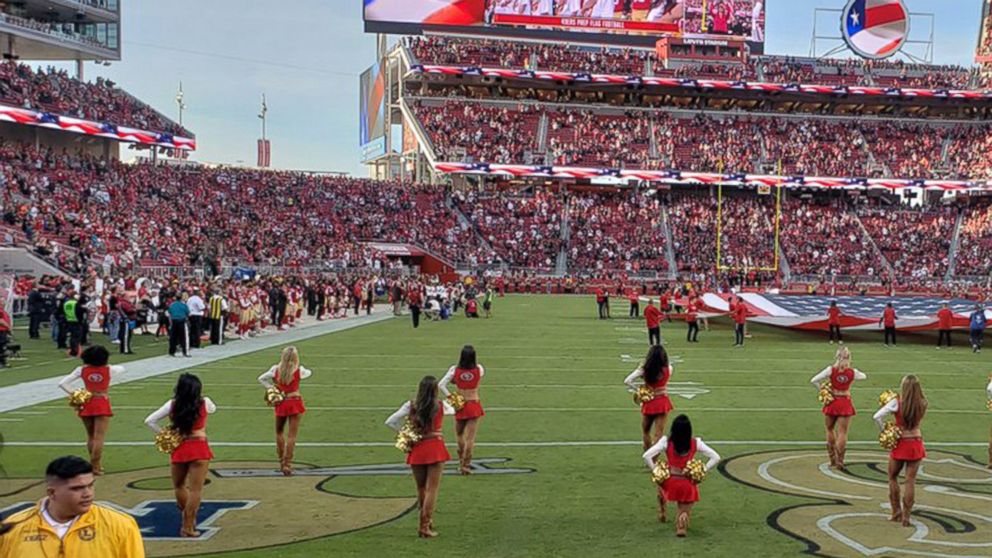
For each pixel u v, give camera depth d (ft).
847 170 232.53
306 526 30.50
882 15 245.24
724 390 64.08
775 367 77.92
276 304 111.96
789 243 218.18
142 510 32.48
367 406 55.88
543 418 52.19
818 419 52.60
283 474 38.29
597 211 224.74
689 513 30.55
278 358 79.97
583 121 242.78
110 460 40.65
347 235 198.70
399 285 142.10
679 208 228.63
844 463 41.24
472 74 232.32
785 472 39.19
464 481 37.17
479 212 220.23
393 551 27.58
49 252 119.24
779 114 250.16
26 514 16.28
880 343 102.83
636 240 215.72
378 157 295.07
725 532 29.89
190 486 29.17
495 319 133.08
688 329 111.24
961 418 54.29
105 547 16.17
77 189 157.89
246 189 200.13
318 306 132.05
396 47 261.85
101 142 194.80
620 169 223.92
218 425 49.29
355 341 97.71
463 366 38.37
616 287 198.29
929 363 83.05
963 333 113.50
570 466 39.99
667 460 29.55
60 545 15.96
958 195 243.81
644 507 33.06
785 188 239.50
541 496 34.68
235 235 174.50
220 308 92.68
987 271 207.41
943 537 29.53
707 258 211.20
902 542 28.89
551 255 210.59
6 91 158.81
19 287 110.11
